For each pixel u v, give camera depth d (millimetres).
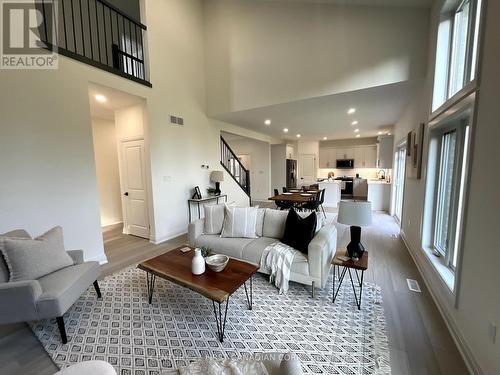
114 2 4480
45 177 2795
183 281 1973
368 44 3471
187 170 4996
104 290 2596
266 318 2086
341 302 2314
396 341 1804
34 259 1969
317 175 10227
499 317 1303
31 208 2688
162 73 4332
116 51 3924
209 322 2055
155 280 2799
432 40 2916
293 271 2465
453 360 1632
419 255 3109
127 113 4430
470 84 1739
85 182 3193
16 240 1957
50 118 2820
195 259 2100
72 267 2188
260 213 3273
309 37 3945
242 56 4738
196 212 5273
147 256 3621
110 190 5668
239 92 4852
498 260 1328
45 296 1752
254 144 9336
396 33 3268
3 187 2480
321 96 3941
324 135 8570
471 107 1702
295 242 2688
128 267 3201
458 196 2289
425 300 2344
